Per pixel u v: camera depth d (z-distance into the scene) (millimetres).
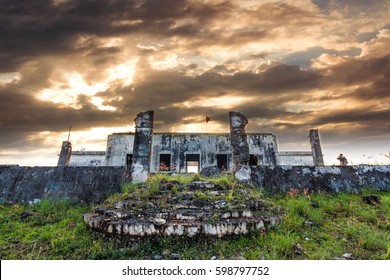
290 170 9164
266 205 6547
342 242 5109
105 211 6070
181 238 5164
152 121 9453
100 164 21844
